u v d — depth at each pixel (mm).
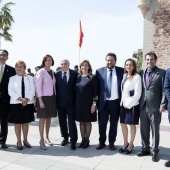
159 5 12773
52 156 5254
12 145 6047
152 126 5066
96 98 5781
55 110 5980
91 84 5809
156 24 12859
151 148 5367
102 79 5820
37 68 8516
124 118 5445
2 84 5719
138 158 5172
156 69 5121
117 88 5719
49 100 5824
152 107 5023
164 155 5422
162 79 5008
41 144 5793
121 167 4664
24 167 4574
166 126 8602
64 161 4945
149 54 5141
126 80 5492
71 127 5852
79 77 5949
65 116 6141
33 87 5805
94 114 5867
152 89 5035
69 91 5914
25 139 5910
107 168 4602
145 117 5203
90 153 5504
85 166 4684
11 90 5633
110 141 5805
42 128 5812
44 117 5746
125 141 5582
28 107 5734
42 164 4754
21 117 5598
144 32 13133
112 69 5809
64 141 6164
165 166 4723
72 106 5918
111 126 5801
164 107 4844
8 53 5867
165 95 4793
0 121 5855
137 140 6672
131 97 5293
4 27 20578
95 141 6566
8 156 5199
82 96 5801
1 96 5711
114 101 5727
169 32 12547
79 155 5348
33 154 5371
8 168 4512
